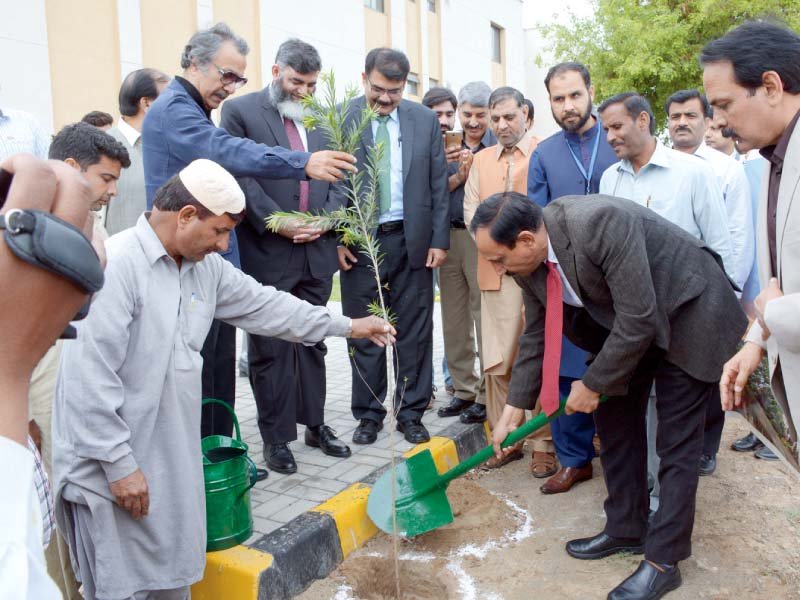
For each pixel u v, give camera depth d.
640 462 3.13
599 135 4.01
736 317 2.79
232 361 3.68
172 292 2.41
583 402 2.83
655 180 3.55
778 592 2.91
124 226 4.00
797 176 1.96
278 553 2.87
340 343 7.74
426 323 4.27
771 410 2.27
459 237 4.64
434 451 4.07
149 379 2.33
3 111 3.41
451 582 3.06
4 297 0.68
